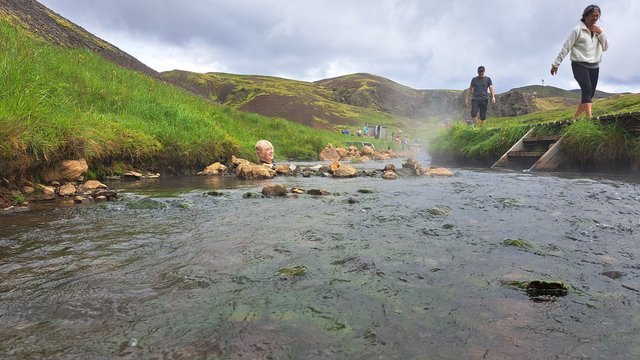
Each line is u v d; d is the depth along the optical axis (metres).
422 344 1.48
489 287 2.05
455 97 143.50
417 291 1.99
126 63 29.19
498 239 3.00
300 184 7.28
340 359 1.37
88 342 1.49
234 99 111.12
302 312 1.74
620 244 2.85
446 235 3.15
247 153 13.20
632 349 1.45
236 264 2.42
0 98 5.54
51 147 5.61
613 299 1.90
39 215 3.96
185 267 2.36
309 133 29.97
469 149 13.00
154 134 9.48
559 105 133.38
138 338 1.51
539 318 1.70
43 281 2.12
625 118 8.14
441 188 6.23
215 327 1.60
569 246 2.80
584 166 8.73
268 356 1.39
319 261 2.48
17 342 1.48
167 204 4.68
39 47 10.63
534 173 8.59
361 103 155.12
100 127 7.73
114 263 2.44
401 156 29.12
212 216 3.97
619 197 4.91
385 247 2.80
